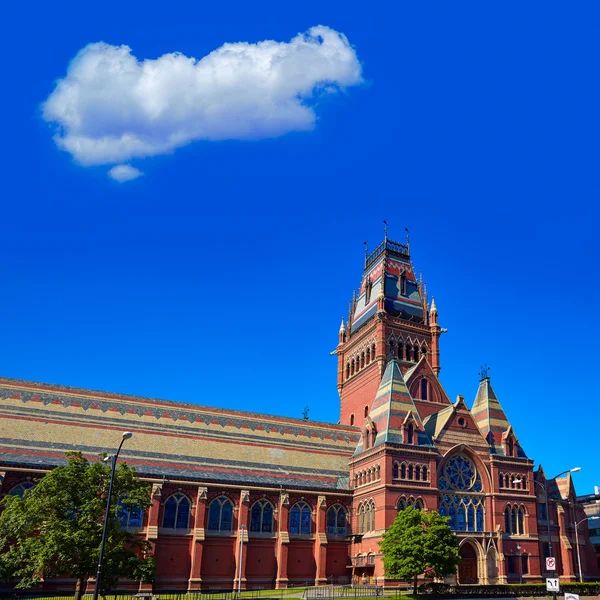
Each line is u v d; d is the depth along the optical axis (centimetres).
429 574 6550
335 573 7825
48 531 4956
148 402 8644
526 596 6638
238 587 7019
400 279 10762
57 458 7156
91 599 5781
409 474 7612
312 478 8419
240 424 8950
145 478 7206
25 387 8000
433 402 9244
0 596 6031
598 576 9131
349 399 10606
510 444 8550
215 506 7544
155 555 6931
